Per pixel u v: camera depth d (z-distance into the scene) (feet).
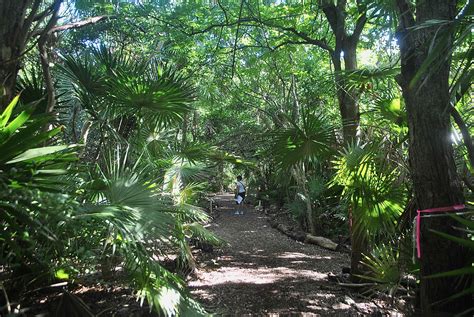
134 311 12.85
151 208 11.30
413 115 10.12
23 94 15.16
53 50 20.67
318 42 22.72
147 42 33.60
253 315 13.71
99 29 28.91
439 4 9.68
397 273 13.70
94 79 16.30
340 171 15.46
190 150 21.94
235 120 65.00
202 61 36.47
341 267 22.35
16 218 8.70
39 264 10.61
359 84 15.99
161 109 16.51
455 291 9.57
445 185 9.77
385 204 14.40
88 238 11.05
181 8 30.48
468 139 10.10
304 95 36.58
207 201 50.83
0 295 10.84
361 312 13.93
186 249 17.48
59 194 8.42
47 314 10.42
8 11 11.33
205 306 14.14
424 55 9.84
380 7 11.07
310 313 13.73
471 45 7.16
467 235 9.88
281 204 52.39
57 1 12.94
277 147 17.07
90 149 20.18
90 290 14.79
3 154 7.57
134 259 10.16
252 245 29.40
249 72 40.47
